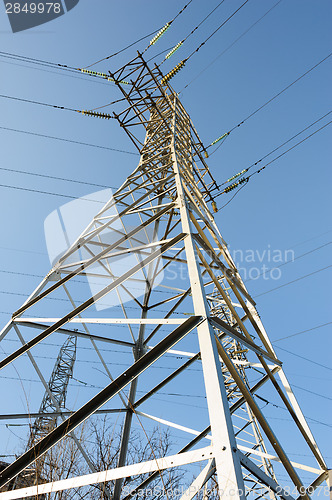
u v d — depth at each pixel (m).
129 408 7.68
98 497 6.22
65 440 6.04
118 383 4.88
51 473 5.38
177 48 14.50
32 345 6.64
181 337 4.78
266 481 4.10
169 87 16.72
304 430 7.02
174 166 10.11
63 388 24.62
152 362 4.77
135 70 15.09
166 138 13.52
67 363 27.23
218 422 3.76
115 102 15.48
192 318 4.86
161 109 16.88
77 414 4.92
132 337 9.09
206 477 4.38
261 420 5.34
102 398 4.90
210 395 4.00
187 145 15.21
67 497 6.09
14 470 4.93
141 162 13.17
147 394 7.52
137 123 15.47
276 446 5.49
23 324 7.56
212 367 4.20
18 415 6.67
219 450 3.57
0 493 4.69
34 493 4.49
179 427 7.23
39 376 7.38
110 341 8.62
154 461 3.97
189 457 3.76
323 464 6.67
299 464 6.98
